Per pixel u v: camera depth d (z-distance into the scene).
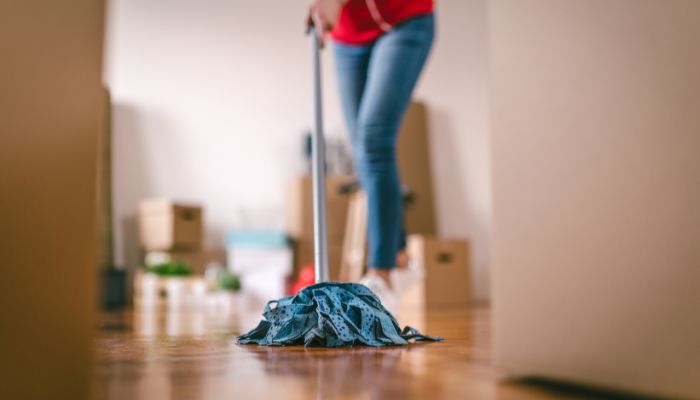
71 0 0.52
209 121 3.91
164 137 3.81
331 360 0.82
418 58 1.67
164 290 3.14
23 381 0.47
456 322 1.84
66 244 0.50
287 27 4.15
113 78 3.73
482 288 4.50
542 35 0.61
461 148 4.57
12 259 0.47
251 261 3.48
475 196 4.57
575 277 0.56
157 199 3.75
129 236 3.65
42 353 0.48
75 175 0.51
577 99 0.57
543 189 0.59
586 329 0.54
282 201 4.00
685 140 0.50
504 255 0.62
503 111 0.64
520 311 0.60
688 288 0.48
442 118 4.55
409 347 1.00
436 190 4.45
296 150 4.06
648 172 0.51
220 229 3.87
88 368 0.50
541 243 0.59
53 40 0.50
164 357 0.86
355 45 1.75
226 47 4.00
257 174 3.97
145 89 3.79
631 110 0.53
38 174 0.49
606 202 0.54
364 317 1.03
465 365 0.77
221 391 0.59
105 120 3.52
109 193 3.51
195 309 3.10
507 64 0.64
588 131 0.56
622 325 0.52
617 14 0.55
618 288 0.52
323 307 1.02
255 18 4.09
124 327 1.61
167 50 3.87
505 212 0.62
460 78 4.66
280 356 0.87
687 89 0.50
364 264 3.38
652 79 0.52
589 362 0.54
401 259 1.92
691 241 0.48
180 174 3.82
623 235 0.53
